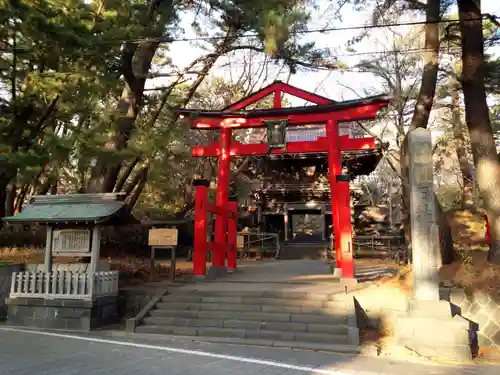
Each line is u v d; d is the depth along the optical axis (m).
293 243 29.61
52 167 14.27
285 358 7.16
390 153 24.81
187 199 27.67
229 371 6.23
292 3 12.00
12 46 11.00
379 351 7.80
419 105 12.78
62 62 11.44
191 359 6.97
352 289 10.73
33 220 10.37
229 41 17.16
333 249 25.97
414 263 8.80
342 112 13.60
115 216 10.47
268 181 33.25
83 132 12.28
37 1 10.27
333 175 13.20
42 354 7.23
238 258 25.98
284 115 14.19
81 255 10.38
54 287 10.19
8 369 6.21
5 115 11.75
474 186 24.58
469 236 17.89
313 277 13.46
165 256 25.92
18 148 11.69
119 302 10.94
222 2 14.20
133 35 11.53
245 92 26.53
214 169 27.61
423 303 8.38
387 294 10.07
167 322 9.56
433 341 7.84
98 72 12.27
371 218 31.86
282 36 10.52
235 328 9.09
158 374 6.03
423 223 8.82
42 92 11.55
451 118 27.12
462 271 10.40
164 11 13.31
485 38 15.80
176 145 16.02
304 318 9.11
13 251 16.12
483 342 8.90
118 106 15.73
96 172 16.22
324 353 7.62
